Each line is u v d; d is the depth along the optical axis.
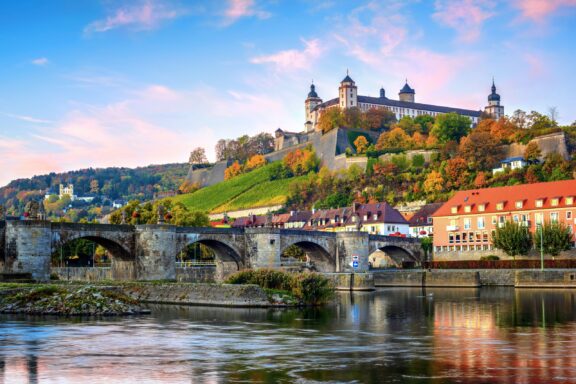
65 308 82.56
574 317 81.50
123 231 123.31
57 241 113.12
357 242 163.62
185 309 91.25
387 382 44.47
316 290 98.38
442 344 59.84
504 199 179.62
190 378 45.62
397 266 190.50
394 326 73.06
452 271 149.75
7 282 102.00
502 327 72.25
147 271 123.94
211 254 192.38
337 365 49.81
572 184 171.88
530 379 45.28
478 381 44.81
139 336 64.19
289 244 150.75
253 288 96.06
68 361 51.38
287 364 50.22
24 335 64.44
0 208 115.12
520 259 160.25
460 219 184.75
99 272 155.38
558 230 155.75
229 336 64.50
